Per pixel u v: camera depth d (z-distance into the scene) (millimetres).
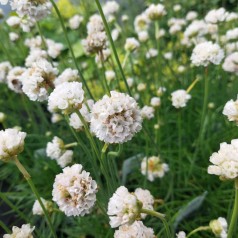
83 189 106
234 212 97
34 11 146
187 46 225
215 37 223
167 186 183
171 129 210
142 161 172
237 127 179
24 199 196
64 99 109
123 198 92
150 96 221
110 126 104
